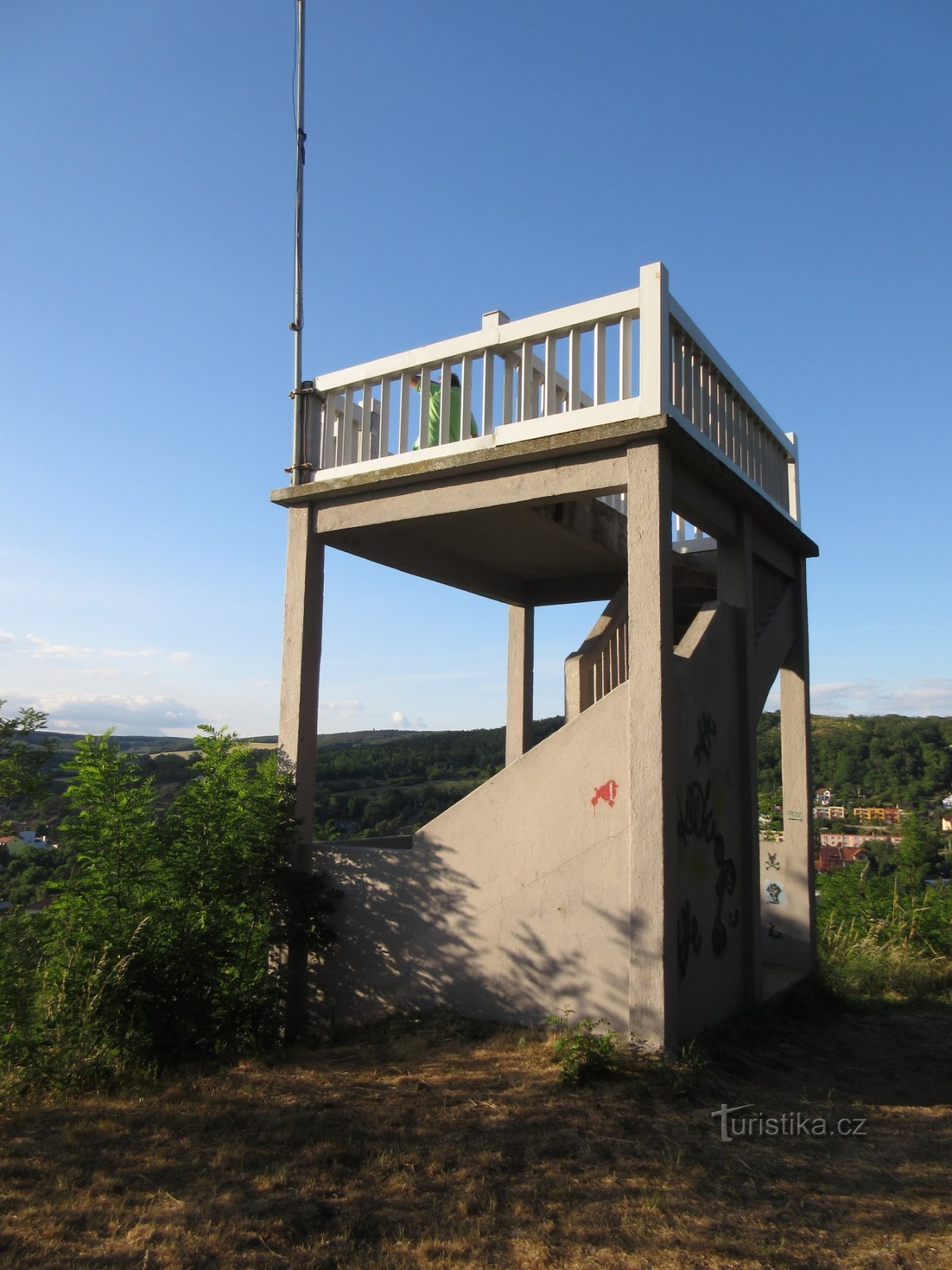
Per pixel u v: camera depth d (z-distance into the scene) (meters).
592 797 5.94
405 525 7.24
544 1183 3.91
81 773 6.06
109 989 5.48
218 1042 6.00
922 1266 3.43
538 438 6.25
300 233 7.95
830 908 12.92
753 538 7.87
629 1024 5.50
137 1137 4.35
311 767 7.38
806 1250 3.50
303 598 7.44
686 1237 3.52
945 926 11.16
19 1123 4.52
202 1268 3.18
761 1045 6.48
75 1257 3.23
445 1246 3.39
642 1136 4.46
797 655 9.00
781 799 9.18
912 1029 7.62
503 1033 5.92
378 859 6.81
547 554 9.05
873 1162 4.45
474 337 6.88
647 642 5.67
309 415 7.75
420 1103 4.77
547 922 6.01
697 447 6.21
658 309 5.95
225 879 6.22
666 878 5.45
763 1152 4.42
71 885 5.94
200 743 6.61
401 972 6.59
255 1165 4.02
